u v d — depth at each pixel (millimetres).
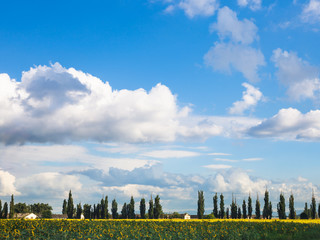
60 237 29891
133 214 121625
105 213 126688
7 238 29094
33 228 33156
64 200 155875
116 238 30078
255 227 39656
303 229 36688
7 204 130125
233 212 118625
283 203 107500
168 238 31125
